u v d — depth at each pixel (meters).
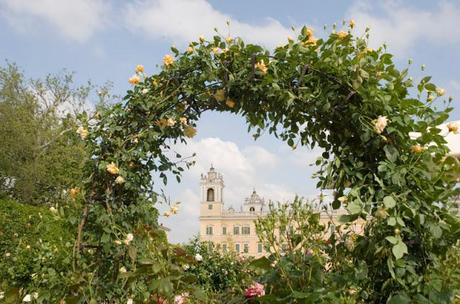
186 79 2.64
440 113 2.22
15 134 16.53
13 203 8.61
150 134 2.62
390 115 2.25
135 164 2.70
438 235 2.05
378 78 2.30
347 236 2.31
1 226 8.06
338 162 2.29
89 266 2.55
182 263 2.52
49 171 16.52
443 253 2.13
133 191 2.70
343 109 2.37
